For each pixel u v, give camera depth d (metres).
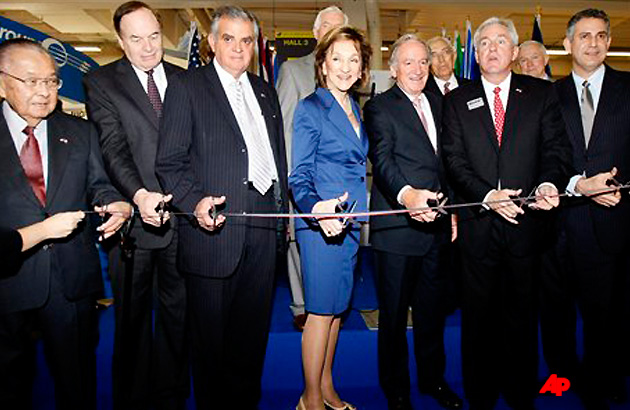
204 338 1.95
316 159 2.08
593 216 2.29
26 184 1.78
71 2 7.89
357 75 2.08
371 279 4.02
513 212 1.88
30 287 1.80
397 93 2.26
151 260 2.08
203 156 1.88
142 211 1.73
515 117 2.14
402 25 10.05
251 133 1.98
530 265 2.14
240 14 1.89
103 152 1.95
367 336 2.63
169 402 2.17
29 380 1.95
